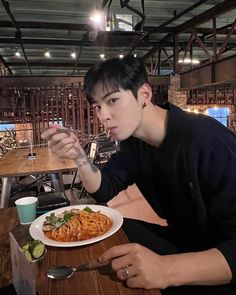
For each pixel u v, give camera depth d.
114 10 5.18
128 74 0.90
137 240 1.21
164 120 1.02
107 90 0.89
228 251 0.73
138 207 3.65
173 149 0.99
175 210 1.14
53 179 3.33
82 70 10.95
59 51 8.38
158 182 1.16
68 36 7.12
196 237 1.07
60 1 4.96
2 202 3.12
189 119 0.97
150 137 1.05
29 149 4.92
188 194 1.01
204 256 0.72
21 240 0.99
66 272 0.76
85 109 6.98
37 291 0.69
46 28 6.05
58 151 1.07
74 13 5.55
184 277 0.68
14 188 3.91
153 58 9.30
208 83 5.83
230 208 0.83
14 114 6.92
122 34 3.99
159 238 1.23
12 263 0.72
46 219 1.11
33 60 9.43
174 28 6.78
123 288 0.69
